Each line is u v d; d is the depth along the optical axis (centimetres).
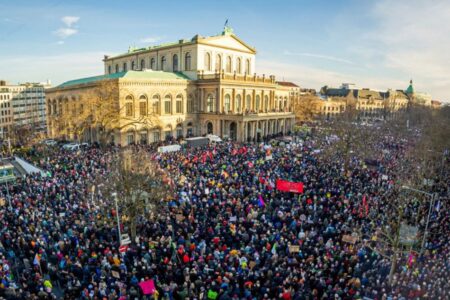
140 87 6706
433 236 2600
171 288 1827
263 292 1816
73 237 2314
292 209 2880
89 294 1739
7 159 5316
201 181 3484
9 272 1995
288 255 2170
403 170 4384
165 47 8644
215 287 1784
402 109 15400
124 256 2119
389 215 2877
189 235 2389
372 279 1991
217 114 7625
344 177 3988
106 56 10844
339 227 2611
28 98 15862
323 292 1869
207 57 8281
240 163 4403
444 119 8562
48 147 5978
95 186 3061
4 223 2533
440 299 1789
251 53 9519
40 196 3031
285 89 11112
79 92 7538
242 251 2217
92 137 7350
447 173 4850
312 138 7781
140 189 2592
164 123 7325
